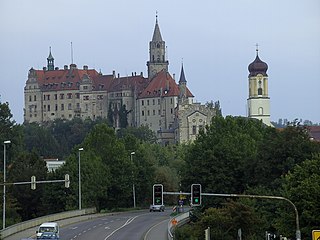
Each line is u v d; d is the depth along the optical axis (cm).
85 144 18212
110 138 18150
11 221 13538
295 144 11456
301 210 7950
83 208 15662
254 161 12231
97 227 12338
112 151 17825
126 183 17712
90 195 16200
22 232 11319
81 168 16175
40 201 16275
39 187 16325
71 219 13800
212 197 12794
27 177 16238
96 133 18212
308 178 8025
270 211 10231
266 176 11638
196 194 7550
